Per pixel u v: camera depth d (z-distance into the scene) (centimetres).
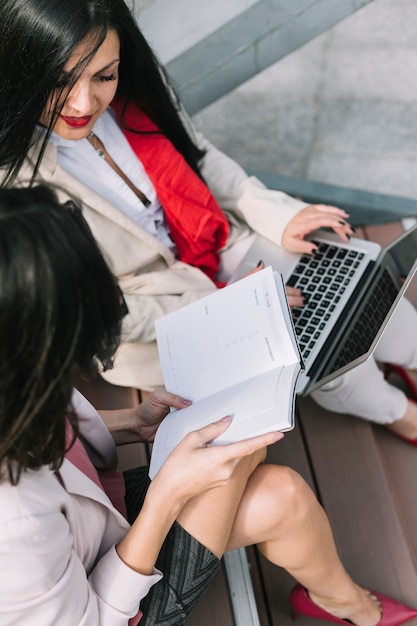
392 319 190
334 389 181
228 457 115
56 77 146
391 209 249
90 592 112
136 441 149
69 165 171
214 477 116
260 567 176
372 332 166
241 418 123
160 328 147
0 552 97
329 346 175
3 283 82
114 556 116
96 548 119
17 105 150
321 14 227
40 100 149
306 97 299
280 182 259
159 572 120
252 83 306
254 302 140
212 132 294
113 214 172
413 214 248
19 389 88
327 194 254
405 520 184
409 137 283
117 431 147
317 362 173
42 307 84
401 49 306
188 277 185
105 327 95
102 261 91
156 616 125
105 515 120
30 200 88
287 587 173
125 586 115
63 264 85
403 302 192
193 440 118
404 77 299
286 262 193
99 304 92
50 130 155
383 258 185
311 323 179
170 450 127
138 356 178
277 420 118
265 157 283
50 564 101
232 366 137
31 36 142
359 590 155
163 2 228
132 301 175
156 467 126
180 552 125
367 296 180
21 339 85
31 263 83
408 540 179
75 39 142
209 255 194
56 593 103
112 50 151
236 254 199
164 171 183
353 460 190
